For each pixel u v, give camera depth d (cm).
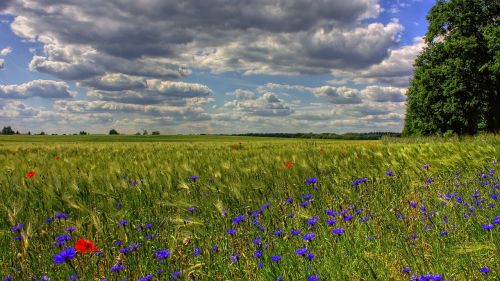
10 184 742
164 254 357
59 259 316
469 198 569
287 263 352
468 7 3794
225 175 807
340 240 398
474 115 3878
